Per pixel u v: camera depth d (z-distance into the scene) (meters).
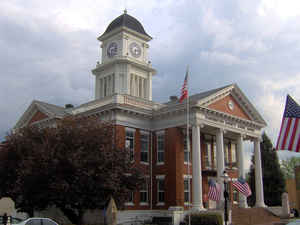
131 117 37.72
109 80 49.38
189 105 36.03
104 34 50.97
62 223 34.12
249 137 43.69
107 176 26.84
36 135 29.64
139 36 50.56
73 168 26.12
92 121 30.25
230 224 32.75
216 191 31.61
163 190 37.28
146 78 49.75
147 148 38.78
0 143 30.75
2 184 29.73
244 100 41.66
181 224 32.53
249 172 63.31
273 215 40.19
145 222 35.50
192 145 35.81
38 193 26.64
